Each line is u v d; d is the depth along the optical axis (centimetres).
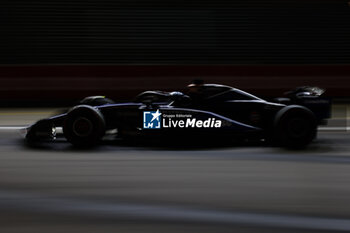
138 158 1364
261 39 4791
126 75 3819
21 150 1495
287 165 1277
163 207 891
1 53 4416
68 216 838
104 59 4416
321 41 4831
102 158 1361
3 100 3616
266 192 1001
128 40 4619
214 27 4850
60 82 3719
